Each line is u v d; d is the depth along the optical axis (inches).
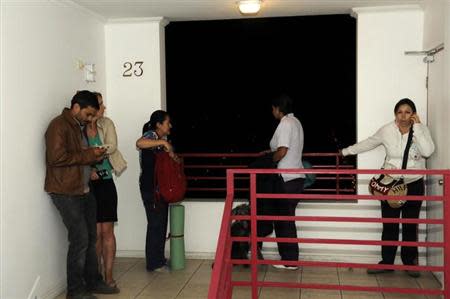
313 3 183.9
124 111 206.1
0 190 130.0
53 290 158.1
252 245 135.6
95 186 164.6
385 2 181.8
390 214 173.9
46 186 149.0
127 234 207.3
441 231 167.5
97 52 196.9
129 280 178.2
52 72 158.1
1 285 130.4
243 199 211.3
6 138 132.6
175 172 181.6
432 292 131.6
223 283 111.0
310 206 195.9
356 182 193.3
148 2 177.3
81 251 152.2
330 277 179.2
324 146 307.7
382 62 191.9
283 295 162.7
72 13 173.5
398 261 191.6
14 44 136.8
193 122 316.5
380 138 176.7
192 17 204.8
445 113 160.4
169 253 206.4
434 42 172.7
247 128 319.6
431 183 179.3
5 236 132.3
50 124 146.9
